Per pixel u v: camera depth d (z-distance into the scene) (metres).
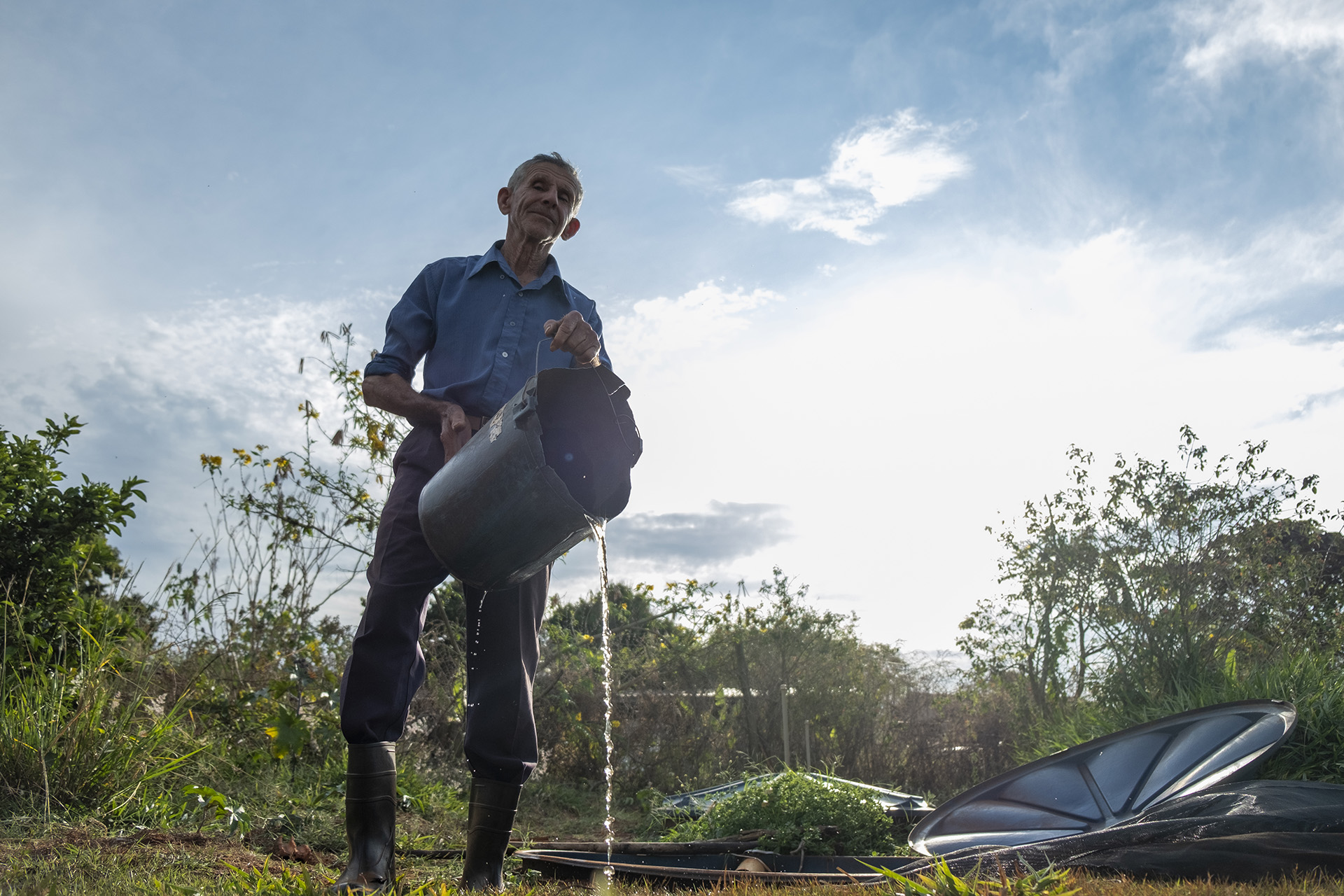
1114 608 7.05
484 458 2.10
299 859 3.02
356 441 7.00
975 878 1.70
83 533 4.85
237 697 5.46
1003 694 9.32
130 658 4.84
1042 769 4.70
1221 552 7.15
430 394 2.45
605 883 2.38
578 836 6.19
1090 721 6.39
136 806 3.56
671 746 9.34
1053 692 8.21
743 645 10.04
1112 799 4.20
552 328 2.24
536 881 2.57
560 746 9.01
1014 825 4.23
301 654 6.11
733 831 4.61
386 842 2.13
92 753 3.61
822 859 4.13
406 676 2.25
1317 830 2.76
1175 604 6.84
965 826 4.35
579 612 10.02
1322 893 1.82
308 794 4.56
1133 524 7.21
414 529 2.33
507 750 2.35
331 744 5.39
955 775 8.99
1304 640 6.91
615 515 2.33
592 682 9.17
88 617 4.73
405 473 2.42
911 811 5.15
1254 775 3.83
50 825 3.04
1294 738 4.42
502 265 2.59
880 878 2.40
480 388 2.47
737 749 9.77
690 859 4.14
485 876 2.30
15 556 4.56
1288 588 7.12
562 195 2.66
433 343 2.61
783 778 4.82
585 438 2.36
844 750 9.55
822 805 4.50
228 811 3.62
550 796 7.95
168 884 2.05
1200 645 6.64
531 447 2.05
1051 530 7.78
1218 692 5.66
